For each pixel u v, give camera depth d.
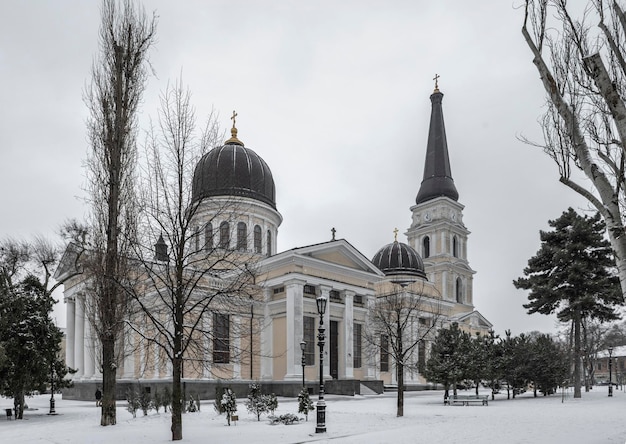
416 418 23.06
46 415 28.83
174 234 17.28
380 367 56.66
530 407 29.53
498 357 39.06
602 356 96.38
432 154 81.12
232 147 52.47
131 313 21.55
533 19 11.69
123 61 22.97
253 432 18.23
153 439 16.70
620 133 10.05
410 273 64.56
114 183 21.94
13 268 37.81
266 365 45.22
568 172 11.67
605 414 23.89
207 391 40.72
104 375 21.50
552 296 39.78
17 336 26.61
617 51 11.01
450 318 66.38
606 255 39.22
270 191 52.84
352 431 18.25
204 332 18.73
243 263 21.77
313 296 47.06
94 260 22.50
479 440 15.20
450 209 78.06
